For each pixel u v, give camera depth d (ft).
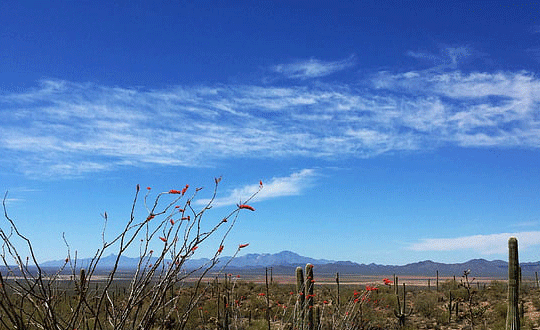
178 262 9.09
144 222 8.91
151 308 9.02
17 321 7.78
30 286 8.09
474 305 77.46
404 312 70.13
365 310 61.41
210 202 9.22
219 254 9.31
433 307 77.87
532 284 112.57
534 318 65.36
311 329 24.13
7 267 7.96
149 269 9.09
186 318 9.12
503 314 70.08
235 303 16.55
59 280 8.63
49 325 8.21
